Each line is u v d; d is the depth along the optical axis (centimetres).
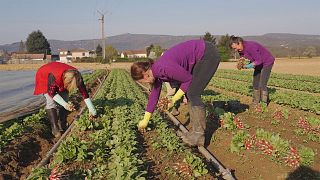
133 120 1009
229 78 3200
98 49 15825
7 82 2831
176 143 802
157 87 762
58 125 1043
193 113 796
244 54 1191
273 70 4353
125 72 4344
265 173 692
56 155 743
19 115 1226
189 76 691
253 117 1147
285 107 1359
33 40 14238
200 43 745
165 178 654
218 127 992
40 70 945
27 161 847
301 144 846
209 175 656
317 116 1212
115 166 652
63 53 16025
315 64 5966
